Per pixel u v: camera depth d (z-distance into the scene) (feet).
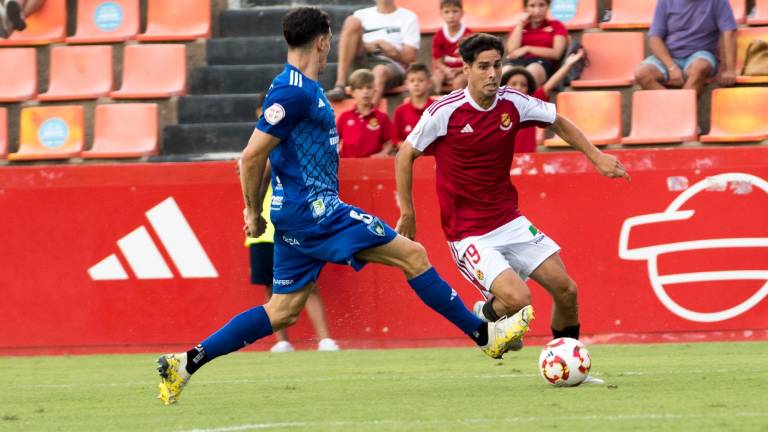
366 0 164.45
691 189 103.86
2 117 153.28
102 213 111.14
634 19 149.79
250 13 160.66
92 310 111.34
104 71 156.04
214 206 109.81
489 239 73.46
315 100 59.98
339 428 52.13
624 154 104.99
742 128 133.80
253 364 95.45
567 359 66.28
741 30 140.56
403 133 123.54
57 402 70.44
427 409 59.16
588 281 105.50
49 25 161.89
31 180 111.96
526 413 55.67
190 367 62.54
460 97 71.82
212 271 109.91
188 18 160.86
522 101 72.18
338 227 61.46
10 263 112.16
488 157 72.28
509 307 71.56
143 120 148.77
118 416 61.00
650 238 104.58
